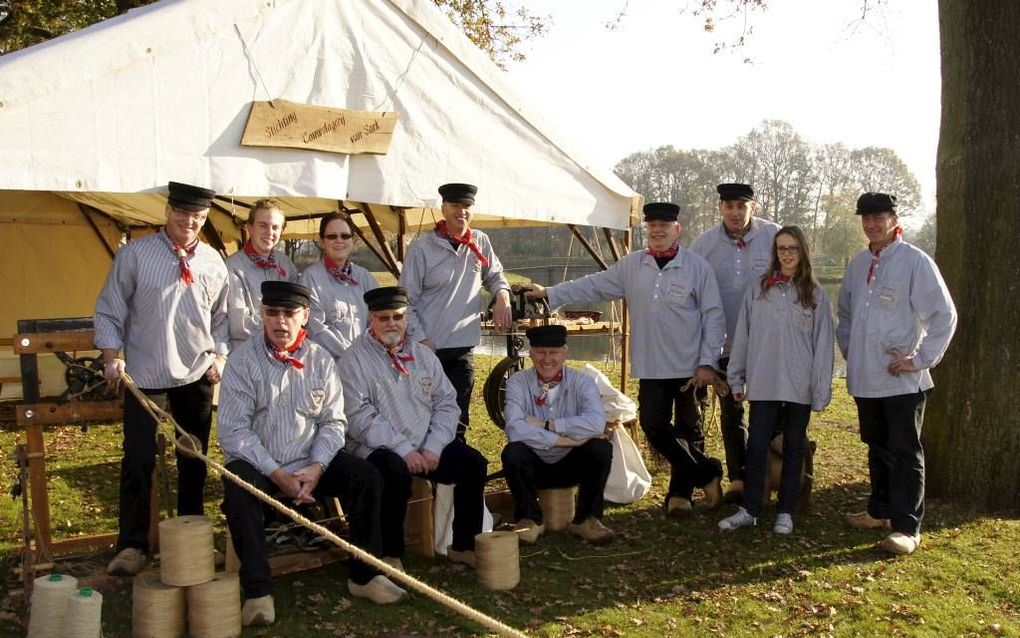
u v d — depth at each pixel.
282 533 4.69
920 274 5.04
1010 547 5.27
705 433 6.45
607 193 6.90
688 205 45.72
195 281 4.48
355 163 5.61
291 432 4.27
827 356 5.35
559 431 5.15
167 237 4.46
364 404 4.66
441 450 4.78
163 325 4.38
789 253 5.29
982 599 4.51
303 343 4.37
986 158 5.98
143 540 4.47
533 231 27.91
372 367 4.69
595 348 19.30
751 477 5.55
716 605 4.37
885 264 5.19
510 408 5.27
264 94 5.16
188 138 4.88
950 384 6.18
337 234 5.11
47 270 10.88
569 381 5.36
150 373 4.39
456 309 5.59
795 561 5.00
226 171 5.02
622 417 6.23
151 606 3.73
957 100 6.10
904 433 5.17
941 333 4.98
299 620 4.05
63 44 4.48
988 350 6.03
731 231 5.89
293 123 5.21
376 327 4.70
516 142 6.34
